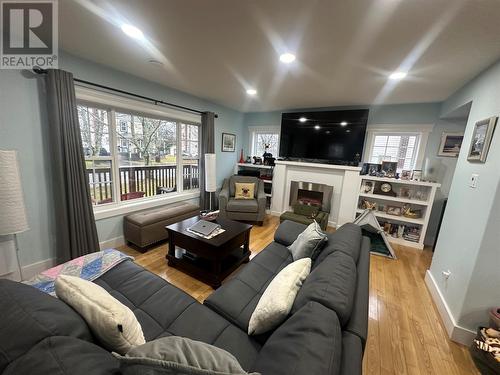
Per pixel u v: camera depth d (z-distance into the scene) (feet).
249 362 3.24
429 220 11.10
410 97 9.98
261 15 4.73
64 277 3.29
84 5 4.61
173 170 12.82
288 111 14.70
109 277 5.04
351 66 7.04
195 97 12.11
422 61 6.33
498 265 4.87
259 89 10.19
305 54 6.42
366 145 12.42
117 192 9.42
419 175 10.64
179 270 7.71
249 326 3.70
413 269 8.65
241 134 16.65
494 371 4.41
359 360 2.40
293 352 2.34
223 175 15.42
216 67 7.77
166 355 2.00
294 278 4.05
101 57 7.23
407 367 4.62
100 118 8.65
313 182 13.50
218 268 6.88
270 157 15.01
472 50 5.46
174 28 5.37
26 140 6.47
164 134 11.84
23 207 5.93
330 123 12.59
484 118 5.86
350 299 3.25
